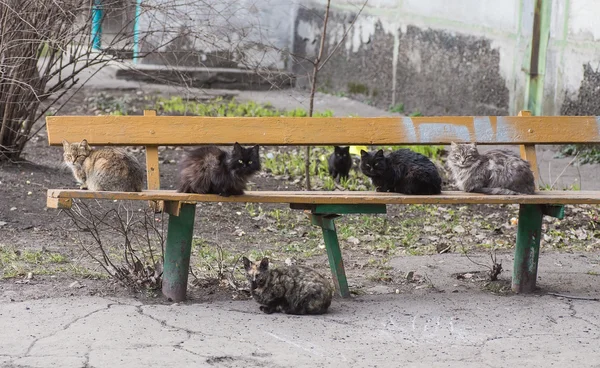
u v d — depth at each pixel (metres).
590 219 7.31
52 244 6.37
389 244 6.72
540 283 5.98
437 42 10.77
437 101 10.85
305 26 12.90
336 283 5.69
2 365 4.73
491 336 5.19
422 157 5.78
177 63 8.78
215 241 6.64
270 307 5.39
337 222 7.12
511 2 9.66
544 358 4.96
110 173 5.59
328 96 12.40
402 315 5.42
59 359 4.79
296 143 5.81
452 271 6.20
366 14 11.94
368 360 4.90
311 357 4.91
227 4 9.09
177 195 5.34
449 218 7.29
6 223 6.65
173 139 5.71
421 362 4.89
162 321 5.22
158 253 6.25
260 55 11.55
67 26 7.14
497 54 9.91
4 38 7.08
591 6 8.84
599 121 6.06
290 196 5.44
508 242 6.86
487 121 5.99
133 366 4.76
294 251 6.52
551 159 9.09
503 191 5.71
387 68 11.64
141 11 7.61
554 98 9.27
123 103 10.06
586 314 5.48
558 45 9.20
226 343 5.01
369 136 5.88
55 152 8.36
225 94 11.38
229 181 5.36
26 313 5.23
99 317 5.22
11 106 7.47
